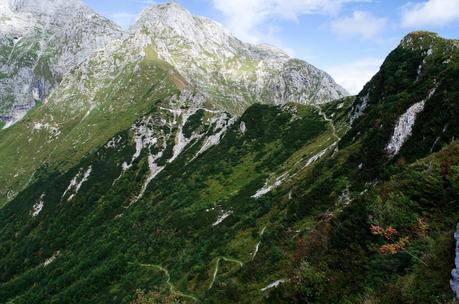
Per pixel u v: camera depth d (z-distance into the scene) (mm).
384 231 43000
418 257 37031
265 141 191250
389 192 49219
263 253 83188
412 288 34281
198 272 104688
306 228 79875
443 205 42531
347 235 49938
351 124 143500
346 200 79625
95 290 144375
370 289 38906
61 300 150000
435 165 46656
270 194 126500
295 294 48250
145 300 100188
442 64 104812
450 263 33469
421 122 80062
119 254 160750
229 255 103250
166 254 139875
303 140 170375
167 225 159500
